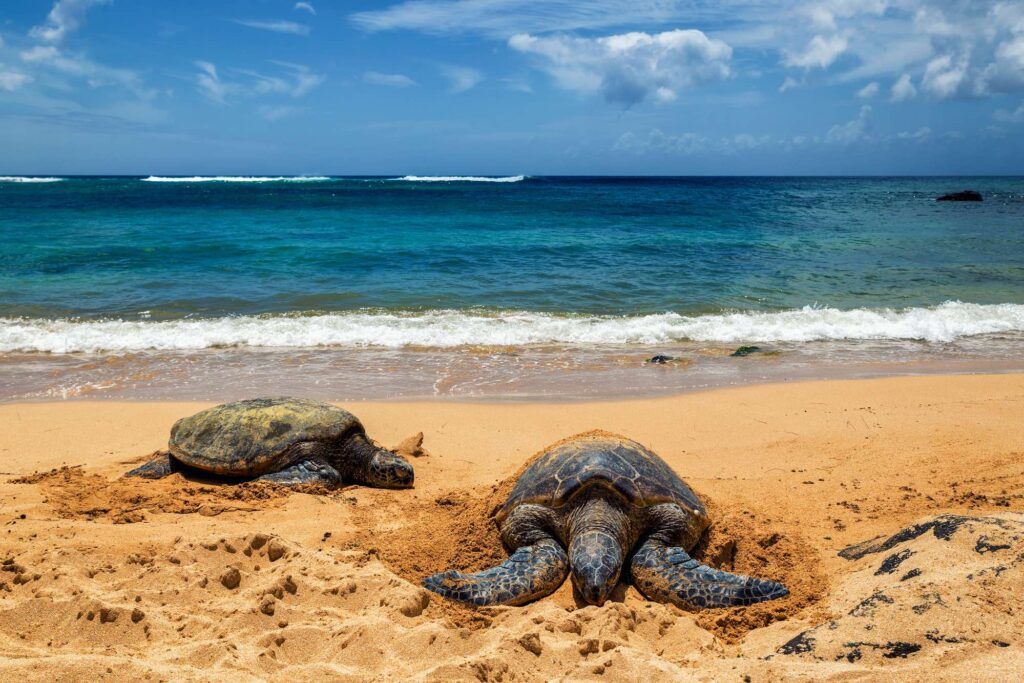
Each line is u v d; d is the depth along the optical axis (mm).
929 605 3428
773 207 49844
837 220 37781
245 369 10586
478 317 13953
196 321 13289
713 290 17109
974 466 6473
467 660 3354
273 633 3639
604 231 30531
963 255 23547
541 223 34312
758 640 3791
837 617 3701
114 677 3027
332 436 6926
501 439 7863
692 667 3404
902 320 13789
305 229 29875
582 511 4910
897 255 23469
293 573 4438
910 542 4188
